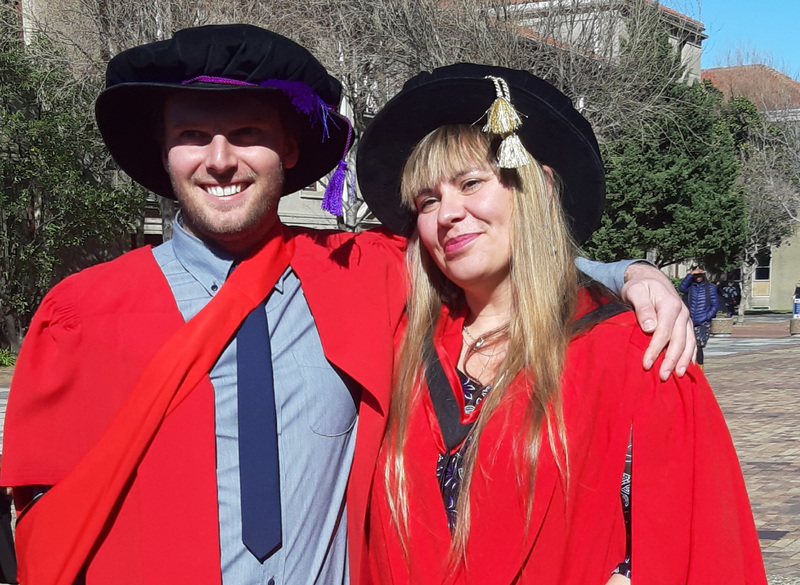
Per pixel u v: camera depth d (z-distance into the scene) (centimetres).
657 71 1578
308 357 207
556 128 205
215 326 197
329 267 221
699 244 2183
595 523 180
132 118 224
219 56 200
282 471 197
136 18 1299
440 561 188
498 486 183
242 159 203
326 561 204
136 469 189
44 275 1563
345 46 1335
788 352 1892
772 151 3086
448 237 202
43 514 189
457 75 215
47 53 1459
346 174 233
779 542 543
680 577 173
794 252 4309
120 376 194
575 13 1447
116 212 1573
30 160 1500
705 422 179
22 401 196
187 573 186
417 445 196
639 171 2077
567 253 204
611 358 184
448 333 212
